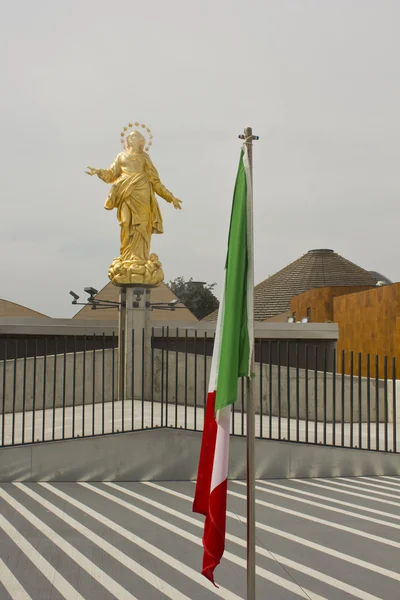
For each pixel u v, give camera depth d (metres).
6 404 18.20
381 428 17.08
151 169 20.44
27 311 31.95
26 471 11.43
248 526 5.53
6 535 8.12
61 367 18.81
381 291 22.08
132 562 7.22
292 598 6.24
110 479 11.66
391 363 21.00
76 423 15.10
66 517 9.02
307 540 8.10
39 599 6.16
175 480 11.86
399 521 9.02
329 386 18.44
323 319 32.50
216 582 6.65
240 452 12.03
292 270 45.53
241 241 5.65
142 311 19.66
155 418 15.84
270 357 12.42
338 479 12.13
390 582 6.69
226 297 5.63
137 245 20.09
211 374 5.91
